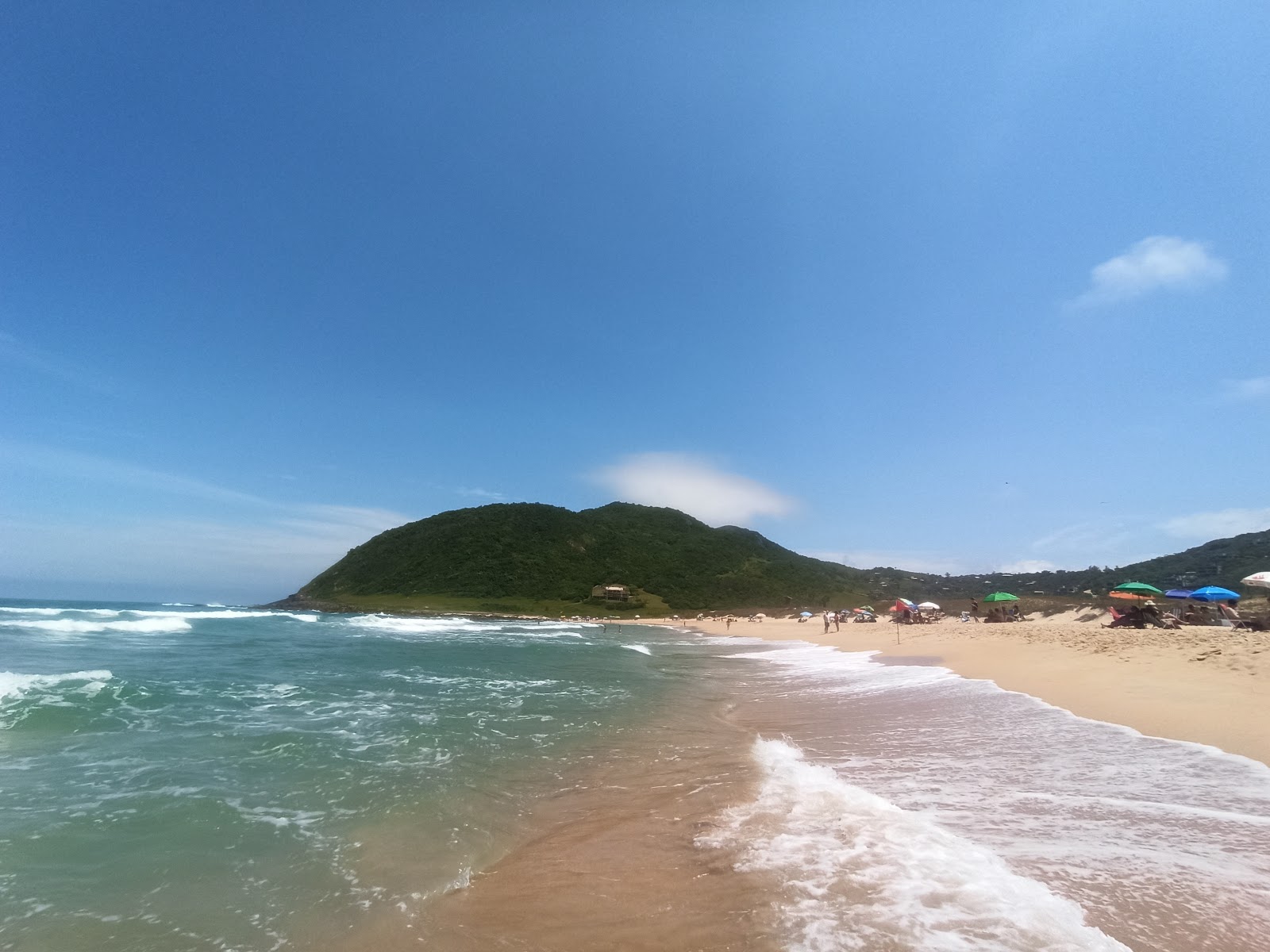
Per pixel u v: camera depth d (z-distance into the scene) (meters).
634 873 5.49
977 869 5.04
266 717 11.95
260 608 96.25
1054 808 6.38
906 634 34.47
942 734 10.02
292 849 6.07
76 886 5.18
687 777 8.42
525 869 5.68
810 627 59.53
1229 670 12.05
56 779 7.73
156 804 7.01
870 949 3.99
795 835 6.03
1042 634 24.39
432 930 4.65
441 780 8.30
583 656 30.08
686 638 52.06
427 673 20.58
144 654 22.88
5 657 20.28
